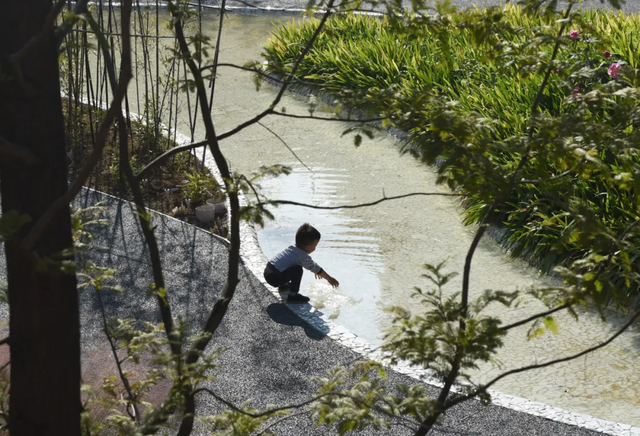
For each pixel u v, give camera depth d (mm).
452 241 8117
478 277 7312
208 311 6574
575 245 6996
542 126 2574
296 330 6281
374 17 14320
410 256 7836
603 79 8578
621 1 2857
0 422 3211
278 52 13852
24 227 2271
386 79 12055
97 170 9555
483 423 5020
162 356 2422
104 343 5980
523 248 7578
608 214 7207
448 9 2883
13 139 2203
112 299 6719
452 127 2496
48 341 2383
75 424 2535
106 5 17453
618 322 6375
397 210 8930
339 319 6664
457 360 2625
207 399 5301
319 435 4867
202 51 2803
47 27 1941
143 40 9883
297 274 6688
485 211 8250
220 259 7551
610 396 5473
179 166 9828
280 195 9383
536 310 6648
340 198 9320
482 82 10867
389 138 11281
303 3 19359
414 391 2688
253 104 12781
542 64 2951
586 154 2449
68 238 2377
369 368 2977
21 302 2352
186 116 12148
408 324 2635
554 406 5305
